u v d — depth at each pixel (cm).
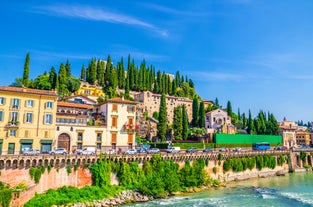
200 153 7881
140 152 6962
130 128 8331
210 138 11656
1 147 6284
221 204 5550
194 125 14962
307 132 19625
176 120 11569
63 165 5741
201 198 6084
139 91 17750
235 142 12031
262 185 7744
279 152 10488
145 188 6094
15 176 5209
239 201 5806
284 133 15775
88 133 7712
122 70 17200
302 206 5438
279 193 6619
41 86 11875
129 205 5466
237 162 8806
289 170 10544
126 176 6325
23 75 11406
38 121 6794
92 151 6538
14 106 6538
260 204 5562
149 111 16038
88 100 11538
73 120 8462
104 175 6056
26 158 5319
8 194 4278
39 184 5366
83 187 5831
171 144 9594
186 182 6975
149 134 12188
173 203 5628
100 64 16625
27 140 6588
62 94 12244
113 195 5781
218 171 8306
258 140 13225
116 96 14900
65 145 7356
